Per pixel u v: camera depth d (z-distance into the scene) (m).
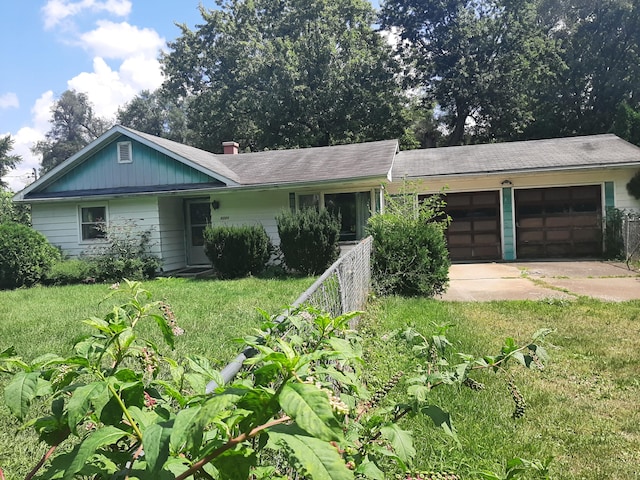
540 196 13.58
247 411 0.85
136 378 1.04
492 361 1.73
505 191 13.66
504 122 27.09
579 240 13.36
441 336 1.95
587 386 3.96
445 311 6.68
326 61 25.42
